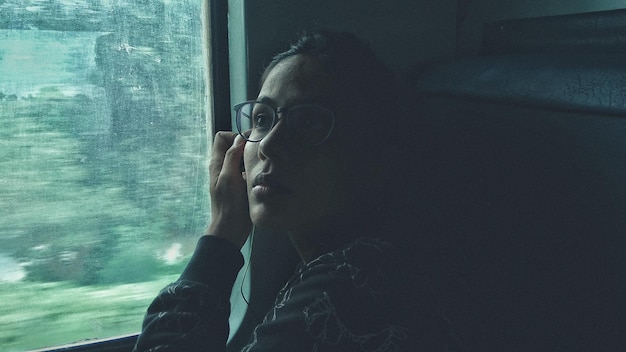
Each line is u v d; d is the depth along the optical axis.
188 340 0.85
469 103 1.13
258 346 0.76
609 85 0.81
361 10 1.38
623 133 0.79
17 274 1.33
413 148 1.16
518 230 0.95
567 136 0.88
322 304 0.74
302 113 0.84
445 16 1.45
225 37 1.37
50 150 1.31
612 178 0.81
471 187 1.04
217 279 0.93
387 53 1.42
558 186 0.89
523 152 0.96
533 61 1.01
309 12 1.32
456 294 0.93
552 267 0.90
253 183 0.86
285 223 0.84
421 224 1.06
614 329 0.82
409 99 1.41
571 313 0.87
